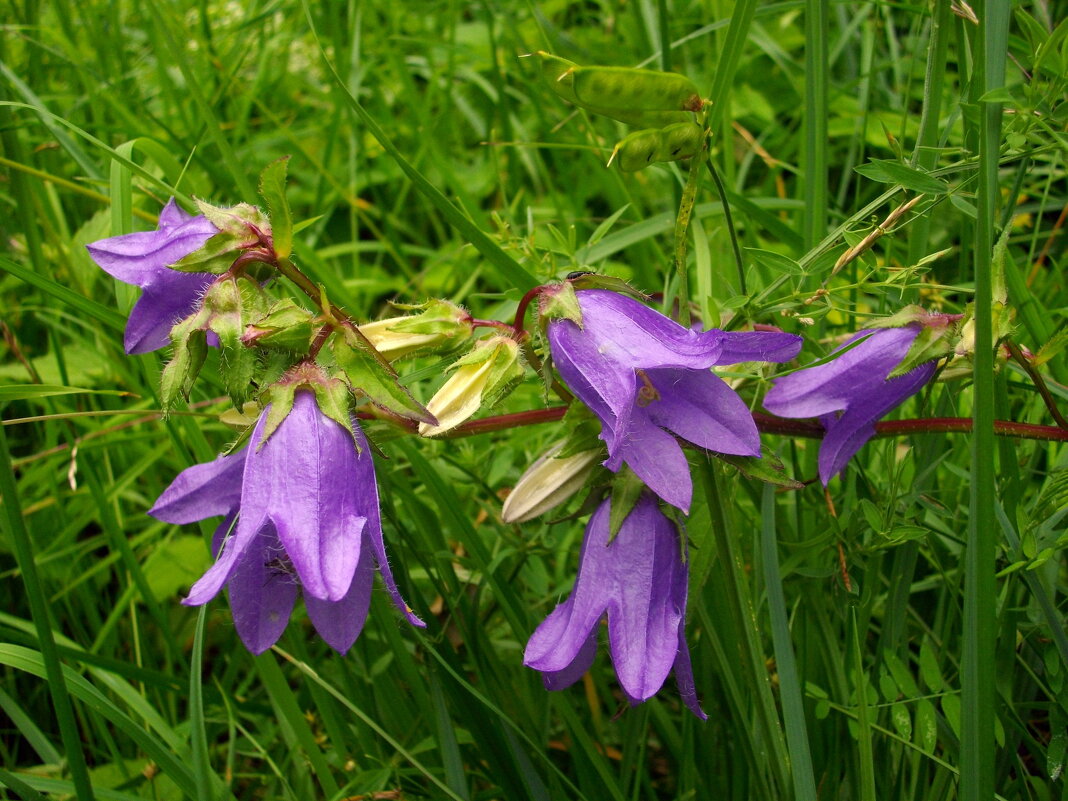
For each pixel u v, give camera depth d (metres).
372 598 0.25
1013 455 0.24
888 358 0.22
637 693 0.21
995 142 0.20
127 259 0.22
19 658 0.23
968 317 0.22
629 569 0.21
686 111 0.20
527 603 0.29
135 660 0.30
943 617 0.26
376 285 0.40
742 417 0.21
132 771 0.27
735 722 0.24
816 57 0.25
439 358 0.25
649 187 0.40
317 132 0.46
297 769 0.26
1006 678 0.24
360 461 0.20
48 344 0.36
